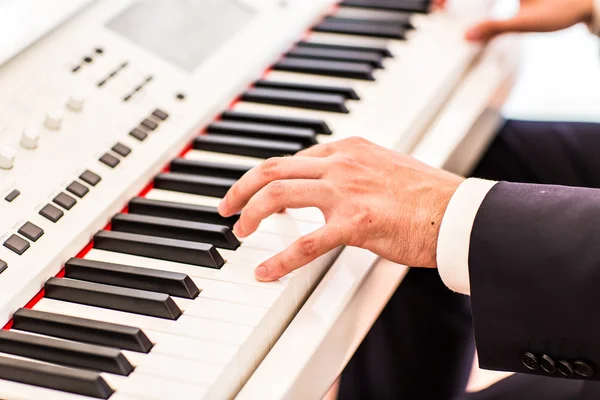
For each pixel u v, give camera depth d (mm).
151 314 971
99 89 1246
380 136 1296
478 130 1580
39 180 1098
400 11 1634
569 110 2619
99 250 1084
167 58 1344
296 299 1048
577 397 1232
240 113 1342
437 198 1087
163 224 1093
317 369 1001
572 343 1013
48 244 1034
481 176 1687
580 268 987
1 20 1255
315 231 1036
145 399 857
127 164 1169
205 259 1044
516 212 1035
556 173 1666
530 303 1018
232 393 925
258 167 1081
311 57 1484
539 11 1620
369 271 1110
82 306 994
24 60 1226
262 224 1113
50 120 1156
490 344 1064
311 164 1086
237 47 1414
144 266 1045
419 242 1079
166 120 1257
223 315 962
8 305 969
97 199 1109
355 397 1561
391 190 1087
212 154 1277
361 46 1503
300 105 1363
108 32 1325
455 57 1502
